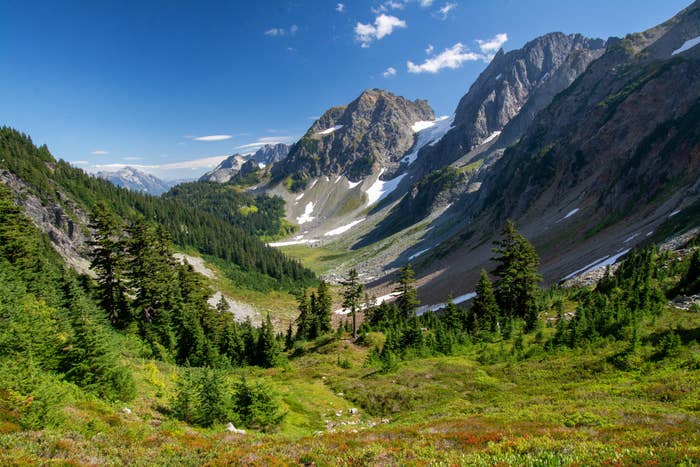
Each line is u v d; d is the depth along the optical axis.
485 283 49.97
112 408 18.19
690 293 38.44
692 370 22.25
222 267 131.25
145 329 44.47
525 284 48.66
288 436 21.44
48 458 10.63
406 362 39.44
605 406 18.11
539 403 21.47
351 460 11.63
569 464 9.48
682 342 26.33
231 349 50.69
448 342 42.41
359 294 60.00
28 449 10.96
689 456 9.05
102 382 19.75
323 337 58.03
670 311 35.22
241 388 22.34
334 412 28.34
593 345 31.23
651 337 28.95
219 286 117.44
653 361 25.02
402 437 15.09
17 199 79.50
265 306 116.62
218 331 53.78
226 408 20.52
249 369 46.25
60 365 19.70
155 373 28.94
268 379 39.25
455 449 12.74
